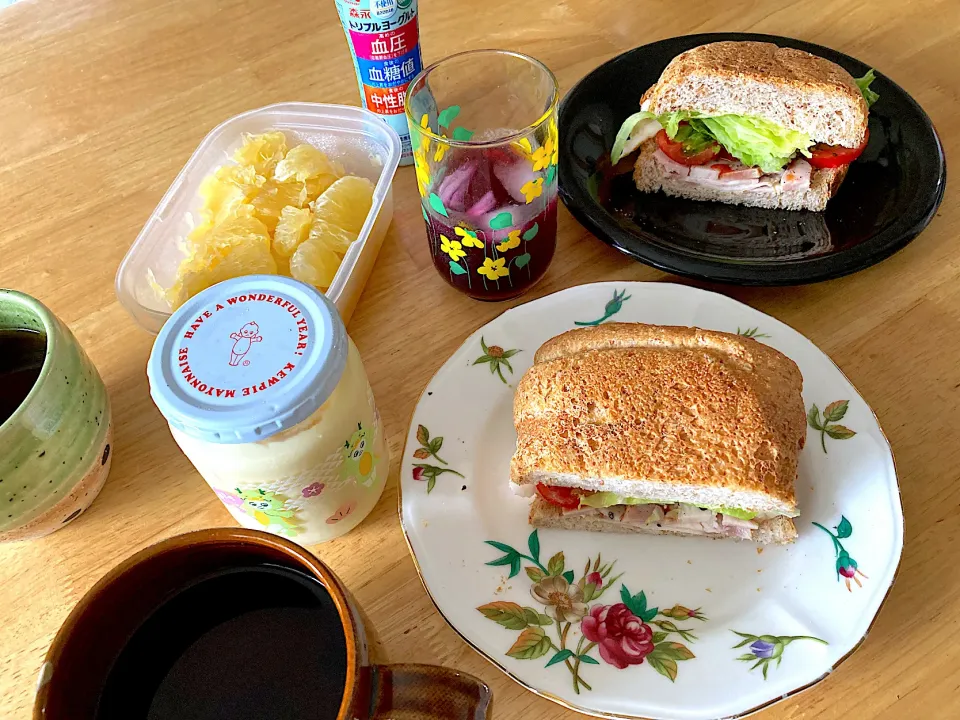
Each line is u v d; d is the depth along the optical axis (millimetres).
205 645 239
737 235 414
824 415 325
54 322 303
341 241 383
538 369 323
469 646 286
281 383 237
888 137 432
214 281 359
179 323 253
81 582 314
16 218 451
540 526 316
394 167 406
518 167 349
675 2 546
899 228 378
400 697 200
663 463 292
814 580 286
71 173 473
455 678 202
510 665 270
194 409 232
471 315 394
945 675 270
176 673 235
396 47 404
